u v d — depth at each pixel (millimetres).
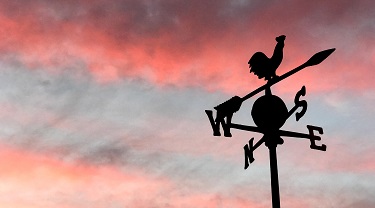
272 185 6172
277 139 6609
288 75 6820
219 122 7250
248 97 7172
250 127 6852
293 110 6918
